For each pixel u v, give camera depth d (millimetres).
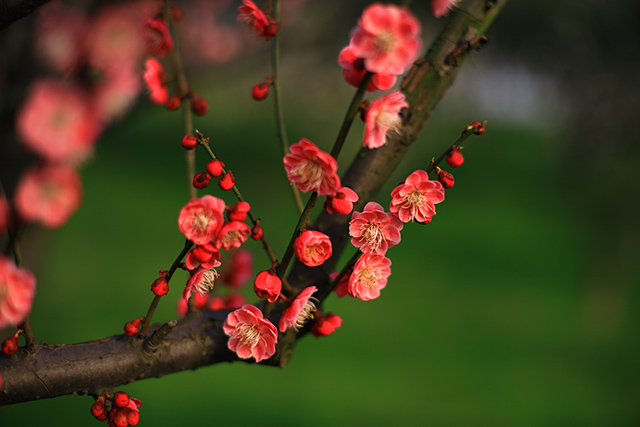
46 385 1206
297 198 1573
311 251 1165
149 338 1272
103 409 1243
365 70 1130
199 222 1117
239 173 14242
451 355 8883
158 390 7305
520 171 20125
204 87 5473
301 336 1423
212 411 6961
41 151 2082
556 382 8312
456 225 15352
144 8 2102
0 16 1186
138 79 2215
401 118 1413
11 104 2266
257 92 1656
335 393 7586
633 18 6281
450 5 1335
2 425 6156
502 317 10375
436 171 1231
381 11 1027
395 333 9477
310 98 8492
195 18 3941
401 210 1204
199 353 1321
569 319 10414
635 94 6695
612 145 7176
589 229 9695
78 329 8344
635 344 9641
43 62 2328
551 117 7430
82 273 10266
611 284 9977
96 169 16406
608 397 8008
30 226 3137
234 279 1971
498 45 6762
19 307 1066
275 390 7566
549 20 6371
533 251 13938
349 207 1155
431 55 1412
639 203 8594
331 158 1066
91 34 2096
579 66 6672
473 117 7750
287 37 4848
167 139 20141
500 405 7586
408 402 7492
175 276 10266
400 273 12047
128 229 12898
